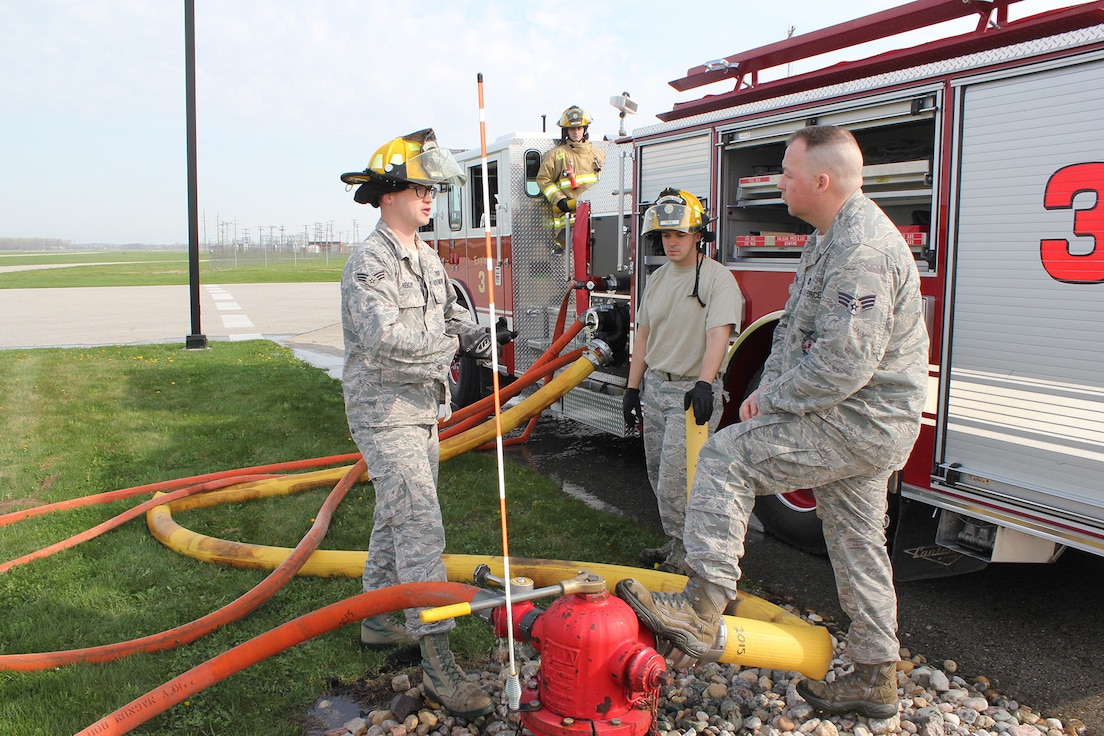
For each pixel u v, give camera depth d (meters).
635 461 6.19
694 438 3.34
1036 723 2.79
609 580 3.34
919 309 2.50
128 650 3.12
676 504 3.61
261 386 8.86
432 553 2.89
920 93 3.35
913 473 3.47
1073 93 2.84
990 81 3.10
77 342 13.72
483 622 3.40
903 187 3.54
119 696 2.85
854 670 2.76
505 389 5.83
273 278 39.19
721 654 2.55
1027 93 2.98
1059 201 2.90
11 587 3.75
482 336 3.19
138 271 51.59
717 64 4.65
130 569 3.93
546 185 6.59
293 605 3.55
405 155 2.82
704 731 2.71
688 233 3.44
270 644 2.71
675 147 4.69
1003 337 3.12
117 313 19.62
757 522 4.69
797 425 2.52
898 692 2.98
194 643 3.23
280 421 7.14
